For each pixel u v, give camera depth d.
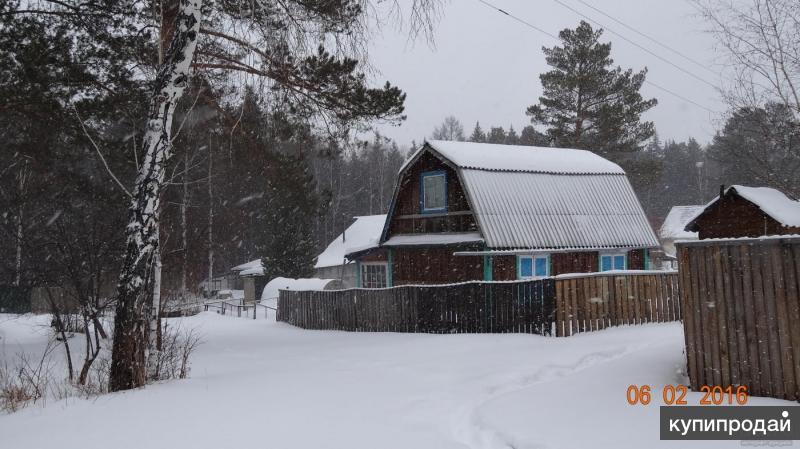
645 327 13.86
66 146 15.84
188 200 30.16
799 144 11.16
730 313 6.96
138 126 14.59
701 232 14.54
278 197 19.59
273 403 7.45
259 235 52.72
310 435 6.02
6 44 12.84
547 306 13.29
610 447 5.50
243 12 11.73
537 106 43.44
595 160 26.11
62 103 13.74
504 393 7.99
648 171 42.25
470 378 8.95
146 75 13.71
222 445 5.68
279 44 11.89
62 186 17.33
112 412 7.10
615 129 40.53
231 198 43.28
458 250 21.83
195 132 16.11
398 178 24.23
